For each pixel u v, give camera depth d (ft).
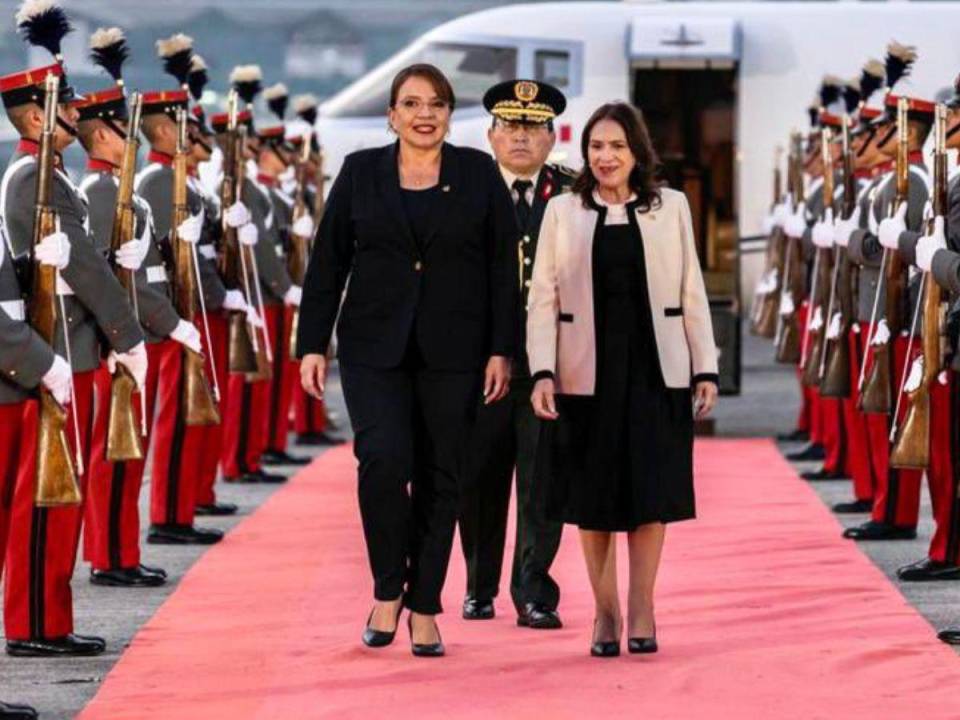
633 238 30.19
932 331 33.81
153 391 38.50
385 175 30.50
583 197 30.40
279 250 53.98
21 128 31.19
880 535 41.45
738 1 90.63
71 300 31.96
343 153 87.35
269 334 53.36
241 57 157.38
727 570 37.83
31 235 30.81
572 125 84.38
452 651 30.71
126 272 33.63
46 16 31.07
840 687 28.53
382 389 30.25
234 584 36.60
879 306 39.86
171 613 33.94
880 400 38.93
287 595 35.47
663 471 30.12
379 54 159.63
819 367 47.37
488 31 85.66
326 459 56.18
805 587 35.86
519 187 33.24
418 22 159.12
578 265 30.25
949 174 37.58
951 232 34.12
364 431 30.14
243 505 46.88
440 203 30.27
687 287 30.42
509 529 41.88
